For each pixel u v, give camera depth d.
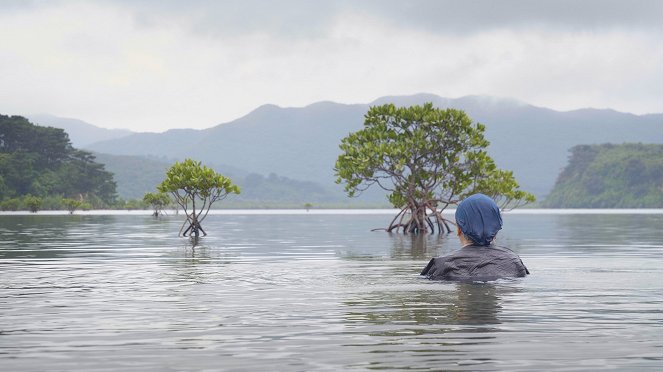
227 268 18.73
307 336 8.48
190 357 7.34
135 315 10.24
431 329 8.91
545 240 35.03
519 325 9.19
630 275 16.23
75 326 9.30
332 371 6.69
